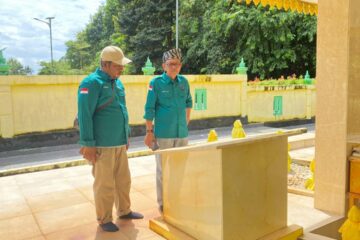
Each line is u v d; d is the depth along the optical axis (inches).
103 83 135.8
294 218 155.0
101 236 140.6
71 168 264.4
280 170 126.4
